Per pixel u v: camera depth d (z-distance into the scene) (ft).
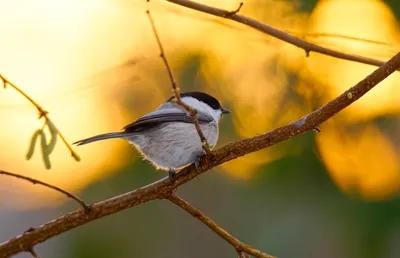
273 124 35.96
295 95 35.83
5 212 51.80
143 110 38.06
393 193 34.12
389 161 34.83
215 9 25.73
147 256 39.11
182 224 40.63
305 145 34.32
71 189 36.83
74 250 38.06
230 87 37.01
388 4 35.76
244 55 37.24
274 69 36.32
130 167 36.65
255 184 35.73
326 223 33.78
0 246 19.70
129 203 20.90
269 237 34.47
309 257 33.63
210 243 40.86
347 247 33.37
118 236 38.58
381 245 33.06
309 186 34.65
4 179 49.85
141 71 37.42
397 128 35.24
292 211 34.65
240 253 21.90
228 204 39.70
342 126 34.76
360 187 34.42
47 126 18.53
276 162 34.73
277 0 36.19
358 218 33.55
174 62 37.88
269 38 34.30
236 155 21.39
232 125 36.24
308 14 36.11
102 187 36.65
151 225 39.73
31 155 18.39
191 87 37.76
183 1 25.52
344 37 28.53
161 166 27.61
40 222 51.03
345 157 34.88
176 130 26.84
